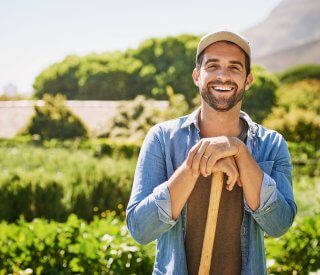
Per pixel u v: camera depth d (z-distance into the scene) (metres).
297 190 10.39
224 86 1.97
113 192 9.03
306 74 44.44
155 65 44.34
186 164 1.87
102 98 44.75
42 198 8.44
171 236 1.99
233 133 2.07
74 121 22.75
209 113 2.04
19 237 4.80
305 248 4.88
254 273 1.97
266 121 23.20
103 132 22.64
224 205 2.00
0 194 8.21
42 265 4.75
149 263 4.54
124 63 44.78
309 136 22.17
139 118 22.41
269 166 2.02
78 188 8.71
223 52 1.99
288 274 4.88
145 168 2.03
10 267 4.75
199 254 1.99
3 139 21.09
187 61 42.34
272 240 4.88
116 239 4.60
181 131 2.06
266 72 40.78
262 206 1.89
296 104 37.72
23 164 10.54
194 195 1.99
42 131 22.58
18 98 48.16
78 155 11.72
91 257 4.52
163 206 1.87
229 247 1.99
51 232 4.81
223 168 1.87
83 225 5.11
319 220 5.05
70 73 46.19
